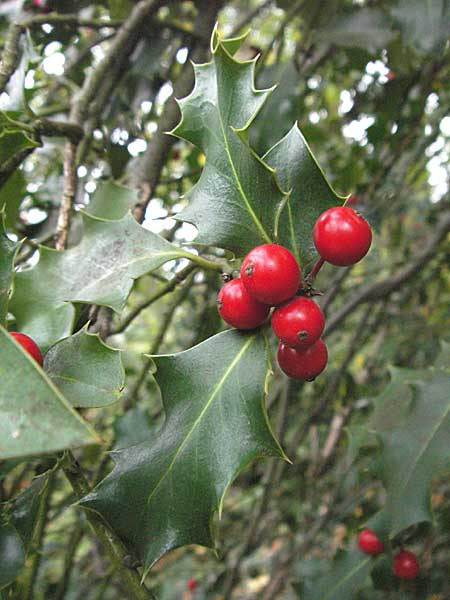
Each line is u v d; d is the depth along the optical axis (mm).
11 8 183
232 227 91
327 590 154
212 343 92
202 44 173
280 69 174
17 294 96
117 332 144
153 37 177
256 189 90
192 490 86
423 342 247
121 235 100
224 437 87
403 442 124
